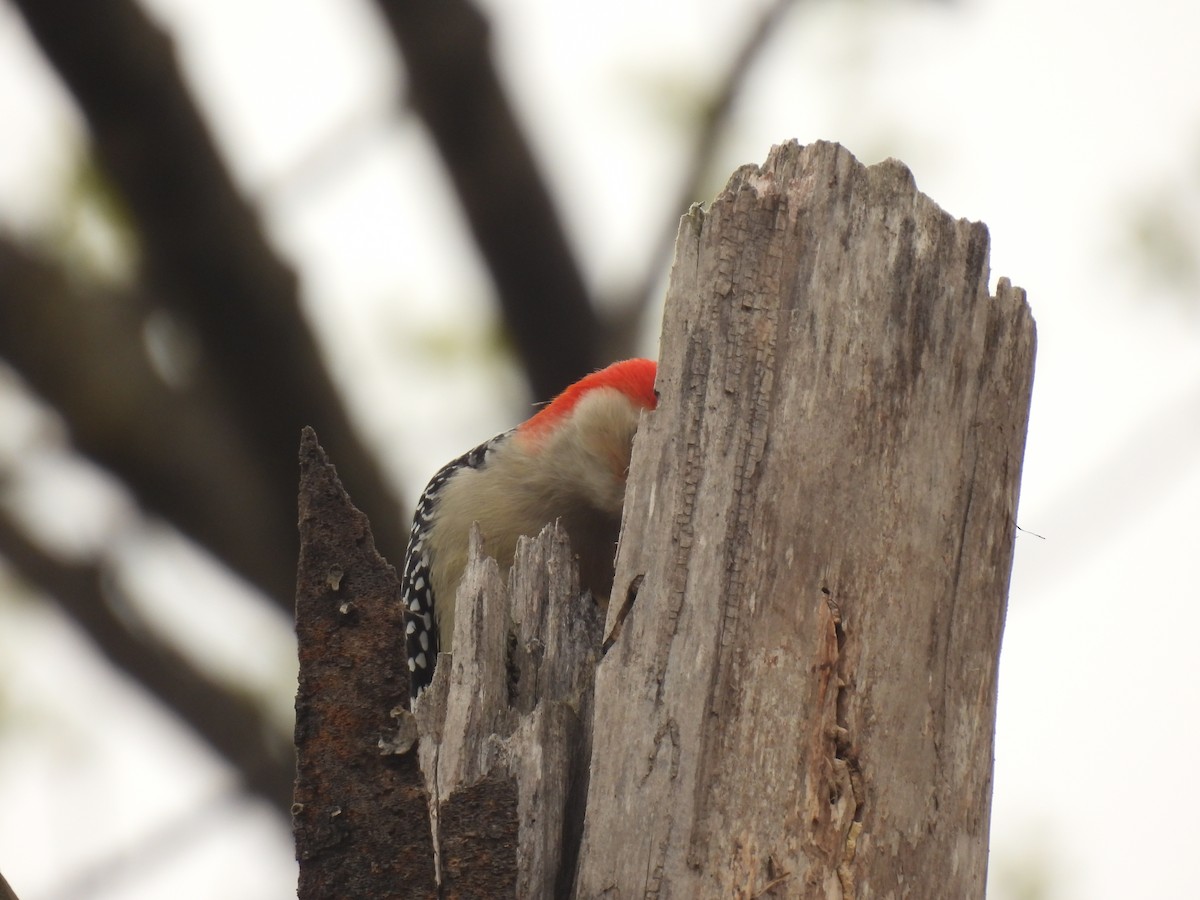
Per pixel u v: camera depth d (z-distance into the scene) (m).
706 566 6.74
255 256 12.63
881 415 6.95
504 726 7.03
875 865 6.69
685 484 6.82
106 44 11.43
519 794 6.72
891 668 6.86
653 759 6.59
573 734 6.91
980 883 6.99
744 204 6.99
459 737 6.92
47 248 12.99
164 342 13.61
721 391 6.87
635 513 6.86
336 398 13.67
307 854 6.08
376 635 6.13
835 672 6.77
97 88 11.67
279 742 15.18
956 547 7.08
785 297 6.93
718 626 6.69
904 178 7.10
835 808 6.66
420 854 6.08
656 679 6.68
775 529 6.77
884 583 6.89
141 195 12.17
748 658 6.67
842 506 6.86
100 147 12.02
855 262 6.99
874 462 6.92
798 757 6.64
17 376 13.06
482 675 7.05
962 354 7.14
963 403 7.13
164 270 12.66
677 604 6.73
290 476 13.91
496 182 14.05
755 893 6.49
